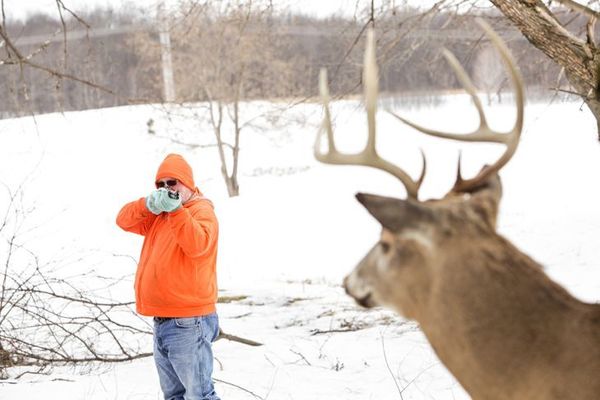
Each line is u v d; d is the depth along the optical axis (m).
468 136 3.21
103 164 31.77
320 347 8.20
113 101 39.94
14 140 33.22
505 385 2.85
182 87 29.16
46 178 29.20
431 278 2.91
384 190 27.28
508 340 2.83
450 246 2.88
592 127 34.03
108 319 7.65
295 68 30.36
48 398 6.39
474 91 3.24
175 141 30.41
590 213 19.41
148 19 28.47
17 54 7.40
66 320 9.52
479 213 2.97
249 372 7.38
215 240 5.38
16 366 7.46
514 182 26.30
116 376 7.19
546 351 2.81
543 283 2.91
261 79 30.69
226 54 28.56
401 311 3.02
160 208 5.05
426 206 2.88
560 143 32.06
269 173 32.53
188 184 5.43
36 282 12.02
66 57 8.46
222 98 29.50
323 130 3.00
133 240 19.84
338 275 15.73
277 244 19.95
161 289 5.25
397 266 2.96
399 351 7.90
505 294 2.85
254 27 23.14
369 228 21.30
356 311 10.36
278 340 8.75
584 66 6.21
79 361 7.45
